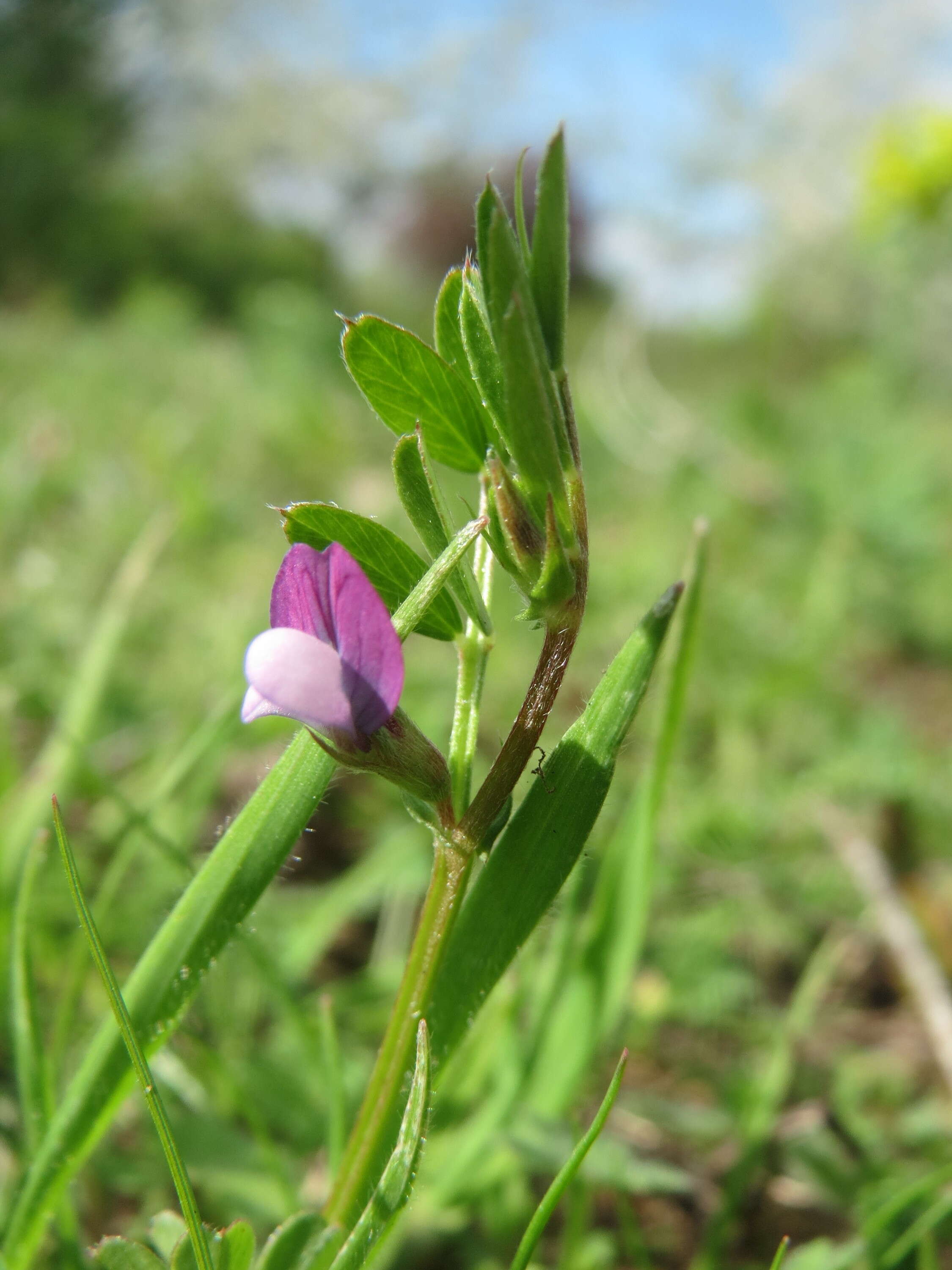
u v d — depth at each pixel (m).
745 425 0.58
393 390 0.08
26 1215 0.09
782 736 0.26
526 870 0.08
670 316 1.10
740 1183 0.12
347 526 0.08
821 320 1.19
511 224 0.07
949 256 0.66
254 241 1.86
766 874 0.20
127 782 0.20
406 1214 0.12
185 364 0.79
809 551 0.40
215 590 0.31
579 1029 0.12
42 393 0.56
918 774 0.22
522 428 0.07
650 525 0.42
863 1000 0.18
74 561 0.31
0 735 0.18
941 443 0.58
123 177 1.79
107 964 0.07
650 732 0.25
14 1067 0.13
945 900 0.19
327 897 0.18
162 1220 0.08
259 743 0.22
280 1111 0.13
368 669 0.07
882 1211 0.11
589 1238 0.12
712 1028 0.17
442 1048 0.08
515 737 0.07
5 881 0.14
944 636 0.35
